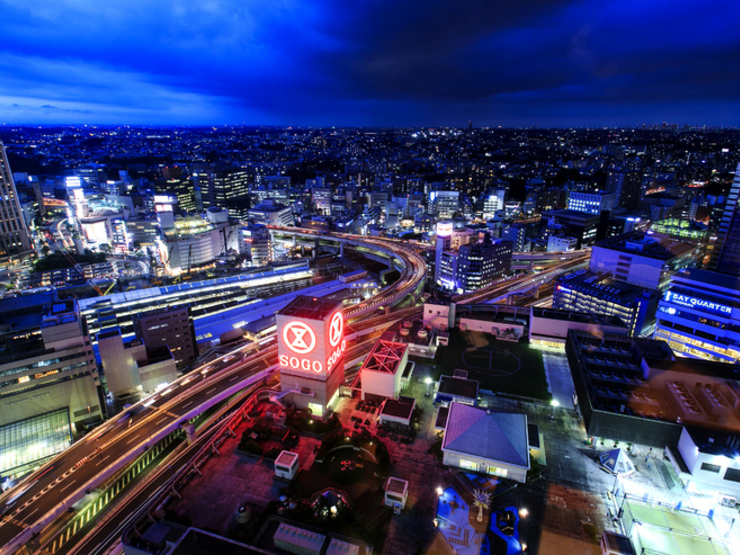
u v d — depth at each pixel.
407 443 96.50
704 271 190.38
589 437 94.00
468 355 132.62
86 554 106.19
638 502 76.50
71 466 124.75
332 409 110.50
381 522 76.88
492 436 87.69
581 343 122.31
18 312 175.00
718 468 77.88
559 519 76.94
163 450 146.62
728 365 102.69
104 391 176.50
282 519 76.81
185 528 76.50
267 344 196.12
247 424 104.81
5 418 146.88
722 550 68.00
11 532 104.44
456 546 71.94
